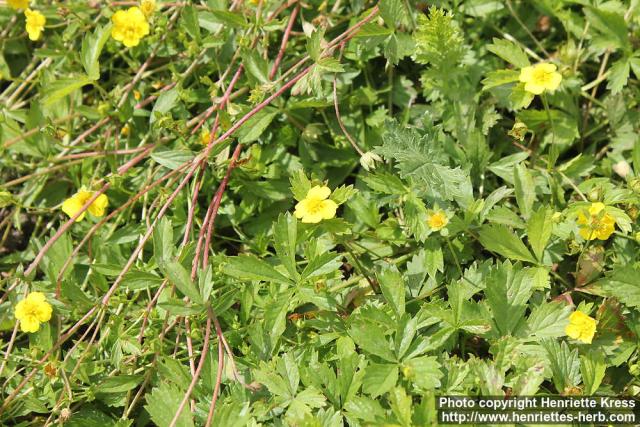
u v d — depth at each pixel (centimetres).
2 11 103
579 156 97
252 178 99
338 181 99
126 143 100
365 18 97
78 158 99
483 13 100
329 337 93
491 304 92
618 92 99
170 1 101
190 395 92
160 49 100
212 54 100
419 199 95
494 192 95
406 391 91
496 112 98
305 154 99
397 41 98
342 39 98
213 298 94
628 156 99
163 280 94
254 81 98
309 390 91
